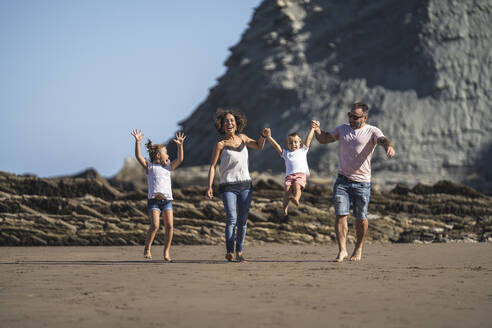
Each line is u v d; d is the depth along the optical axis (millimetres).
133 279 9562
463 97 158375
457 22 168500
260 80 177375
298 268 11453
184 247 20156
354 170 13602
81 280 9500
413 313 6273
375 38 174125
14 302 7199
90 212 23688
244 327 5602
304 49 177375
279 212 24016
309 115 165125
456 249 16859
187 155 188875
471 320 5875
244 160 13812
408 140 153750
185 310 6531
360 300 7164
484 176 145875
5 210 22688
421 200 27453
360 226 13617
